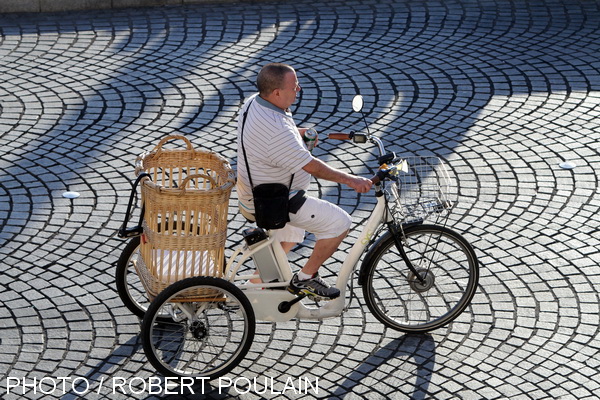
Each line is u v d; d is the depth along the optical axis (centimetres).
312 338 792
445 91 1342
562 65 1438
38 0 1652
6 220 977
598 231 967
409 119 1248
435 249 805
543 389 725
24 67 1416
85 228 966
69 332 790
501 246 936
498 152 1152
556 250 929
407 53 1487
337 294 747
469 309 832
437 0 1741
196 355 761
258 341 786
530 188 1062
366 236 761
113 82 1364
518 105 1295
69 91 1329
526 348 777
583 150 1159
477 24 1620
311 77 1388
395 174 742
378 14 1666
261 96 689
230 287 713
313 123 1238
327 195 1046
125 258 781
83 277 874
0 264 891
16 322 800
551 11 1689
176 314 800
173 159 764
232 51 1492
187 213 690
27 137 1180
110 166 1107
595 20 1644
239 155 711
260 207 699
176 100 1306
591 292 858
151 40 1537
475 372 747
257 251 736
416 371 749
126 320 809
